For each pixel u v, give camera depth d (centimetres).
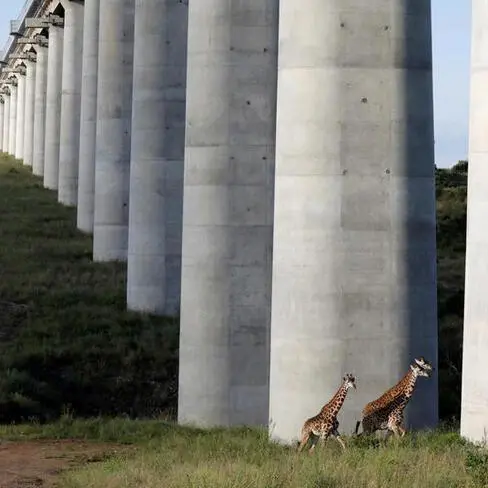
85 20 9831
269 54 4725
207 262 4766
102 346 6047
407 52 3706
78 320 6494
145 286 6694
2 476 3434
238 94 4722
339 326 3672
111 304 6931
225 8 4722
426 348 3769
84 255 8625
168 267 6656
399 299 3703
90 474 3250
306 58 3678
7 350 5925
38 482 3331
